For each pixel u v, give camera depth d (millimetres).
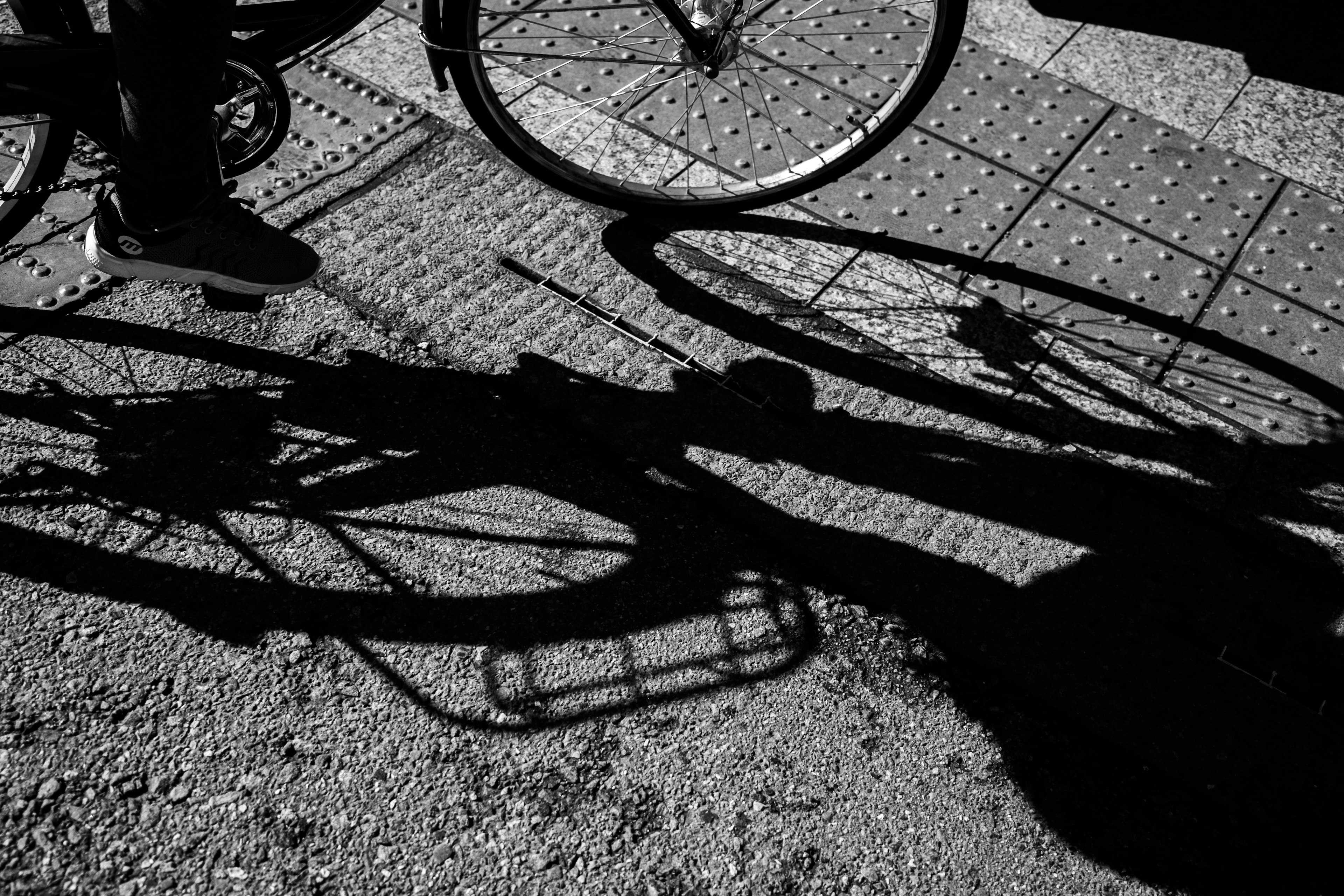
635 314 3061
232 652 2328
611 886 2111
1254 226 3521
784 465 2764
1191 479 2859
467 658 2369
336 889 2062
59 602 2354
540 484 2654
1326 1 4316
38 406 2648
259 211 3174
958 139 3682
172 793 2137
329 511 2553
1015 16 4172
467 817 2166
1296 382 3117
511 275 3111
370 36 3773
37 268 2938
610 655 2406
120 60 2041
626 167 3465
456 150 3434
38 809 2094
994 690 2439
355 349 2867
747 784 2262
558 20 3953
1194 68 4039
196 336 2838
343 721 2262
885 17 4074
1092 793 2312
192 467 2586
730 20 2879
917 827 2242
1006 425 2920
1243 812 2314
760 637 2463
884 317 3143
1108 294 3283
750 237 3316
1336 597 2666
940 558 2635
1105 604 2594
